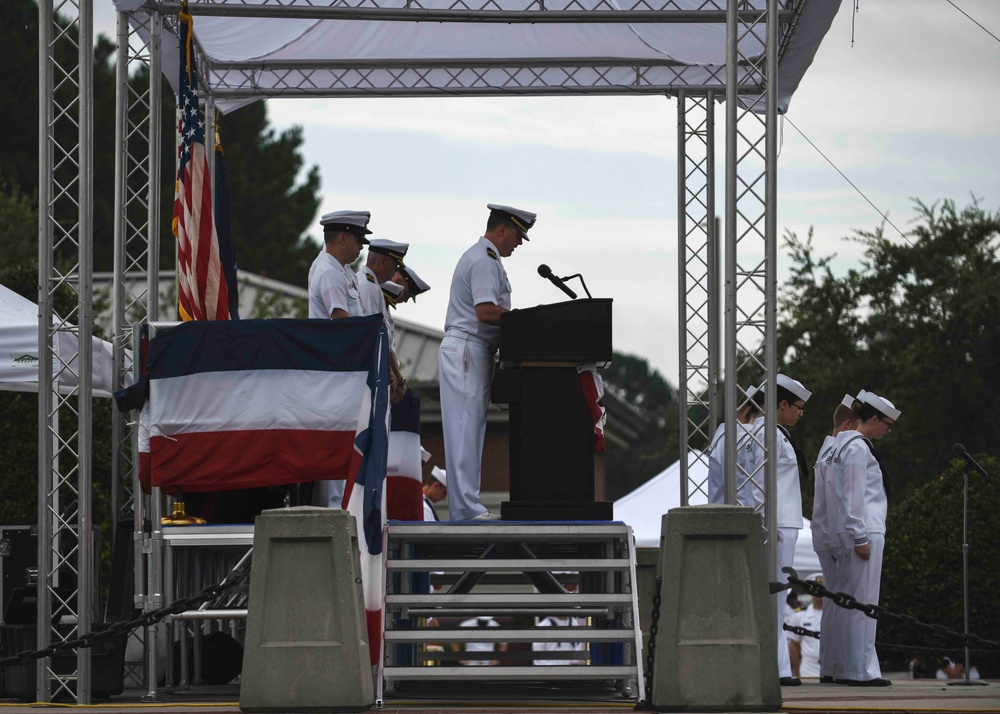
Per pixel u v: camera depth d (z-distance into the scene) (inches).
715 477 745.6
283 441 590.2
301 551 518.9
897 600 1084.5
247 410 593.3
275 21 863.1
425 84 943.7
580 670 543.2
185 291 676.7
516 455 619.2
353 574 519.2
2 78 2812.5
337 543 518.6
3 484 1237.1
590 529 577.3
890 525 1122.0
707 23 818.8
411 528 577.9
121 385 729.0
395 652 636.7
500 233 668.1
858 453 685.9
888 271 2240.4
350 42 902.4
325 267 661.9
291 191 3134.8
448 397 658.2
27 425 1245.7
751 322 668.7
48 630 597.6
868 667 684.7
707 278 914.1
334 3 766.5
